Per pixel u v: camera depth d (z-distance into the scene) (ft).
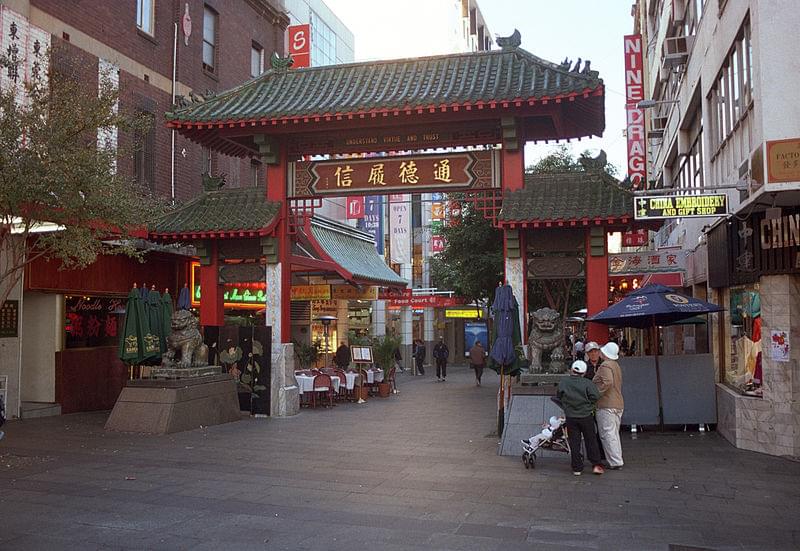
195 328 46.06
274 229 48.16
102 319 55.06
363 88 46.65
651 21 98.02
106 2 53.21
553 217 40.55
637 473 30.14
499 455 34.50
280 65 50.98
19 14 44.50
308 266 62.08
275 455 34.37
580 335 130.52
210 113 46.09
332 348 98.43
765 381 34.30
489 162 44.78
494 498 25.88
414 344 112.88
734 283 37.27
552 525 22.35
